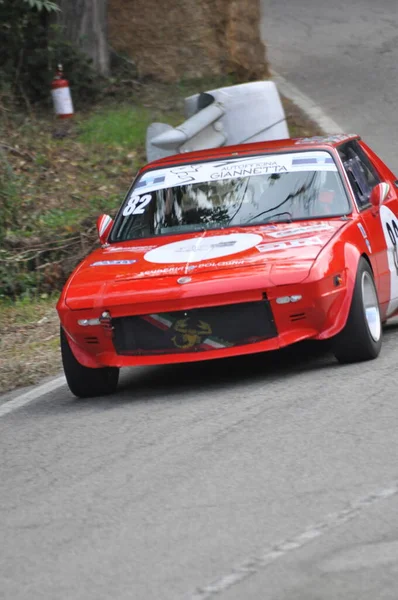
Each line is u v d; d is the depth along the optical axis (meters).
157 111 53.59
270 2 85.38
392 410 17.22
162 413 19.09
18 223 39.16
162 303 19.70
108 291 20.23
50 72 53.12
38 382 24.17
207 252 20.94
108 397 21.45
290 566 11.48
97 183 45.25
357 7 81.19
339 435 16.16
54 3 50.28
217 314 19.70
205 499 13.94
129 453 16.66
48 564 12.28
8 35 52.62
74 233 37.66
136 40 57.28
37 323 30.88
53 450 17.55
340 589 10.80
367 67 64.00
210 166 24.16
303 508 13.20
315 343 23.95
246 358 23.52
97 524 13.49
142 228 23.28
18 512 14.44
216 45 57.56
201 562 11.80
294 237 21.11
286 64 66.25
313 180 23.16
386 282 23.25
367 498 13.33
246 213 22.72
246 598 10.77
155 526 13.14
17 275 35.22
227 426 17.48
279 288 19.48
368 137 51.19
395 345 22.53
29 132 49.62
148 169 24.75
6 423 20.22
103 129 50.50
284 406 18.33
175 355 19.94
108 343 20.28
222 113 40.22
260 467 15.04
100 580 11.60
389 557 11.49
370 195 24.12
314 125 53.59
